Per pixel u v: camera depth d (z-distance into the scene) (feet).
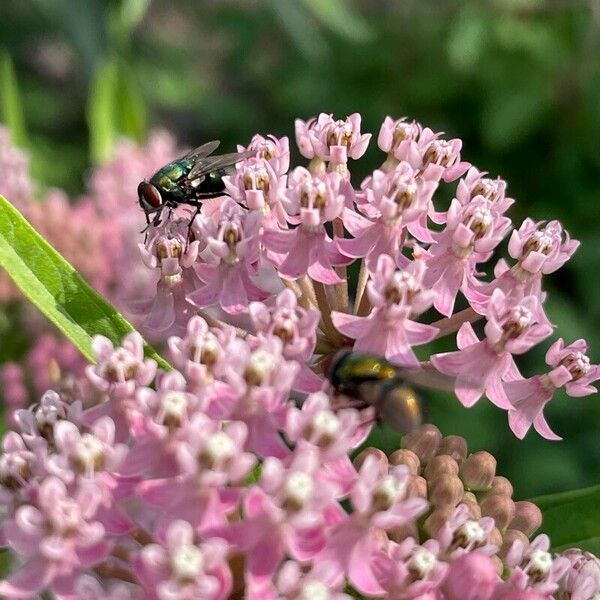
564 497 0.62
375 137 1.37
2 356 0.76
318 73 1.44
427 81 1.37
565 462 1.07
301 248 0.59
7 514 0.54
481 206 0.59
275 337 0.54
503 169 1.32
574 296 1.23
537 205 1.30
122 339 0.59
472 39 1.29
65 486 0.53
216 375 0.55
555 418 1.11
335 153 0.61
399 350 0.57
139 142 0.93
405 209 0.59
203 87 1.61
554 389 0.59
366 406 0.56
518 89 1.28
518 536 0.57
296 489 0.51
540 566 0.54
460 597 0.53
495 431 1.06
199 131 1.66
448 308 0.59
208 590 0.50
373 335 0.57
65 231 0.79
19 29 1.59
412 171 0.59
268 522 0.51
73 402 0.58
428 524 0.56
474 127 1.35
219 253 0.59
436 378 0.57
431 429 0.59
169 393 0.53
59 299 0.59
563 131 1.31
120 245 0.79
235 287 0.59
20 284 0.59
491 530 0.55
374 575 0.52
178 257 0.60
